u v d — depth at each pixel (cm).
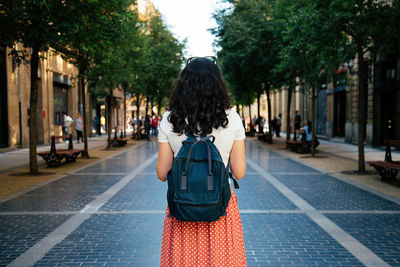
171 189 173
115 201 638
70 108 2611
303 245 421
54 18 798
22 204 616
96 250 405
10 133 1653
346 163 1169
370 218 529
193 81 188
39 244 423
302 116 3170
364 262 372
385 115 1742
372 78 1788
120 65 1532
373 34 938
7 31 832
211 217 167
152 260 377
